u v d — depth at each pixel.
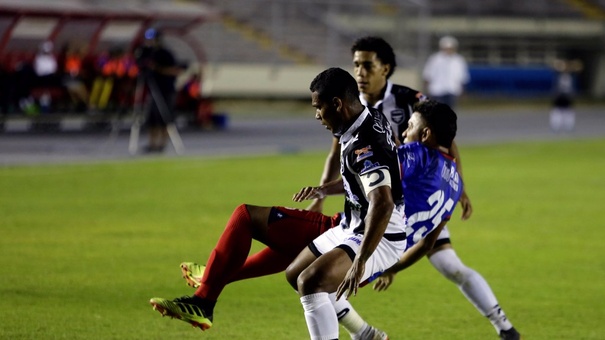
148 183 44.28
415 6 106.00
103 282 25.14
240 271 17.45
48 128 67.31
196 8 73.31
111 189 42.19
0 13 62.03
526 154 60.91
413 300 24.09
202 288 16.66
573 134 77.00
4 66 64.00
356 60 20.08
